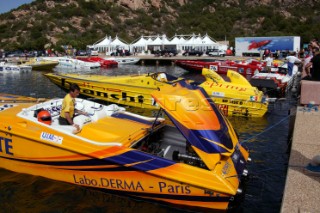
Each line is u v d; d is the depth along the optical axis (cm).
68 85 1491
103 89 1400
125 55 5334
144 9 11006
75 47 6619
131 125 736
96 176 631
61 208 604
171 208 600
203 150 570
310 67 1155
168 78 1331
